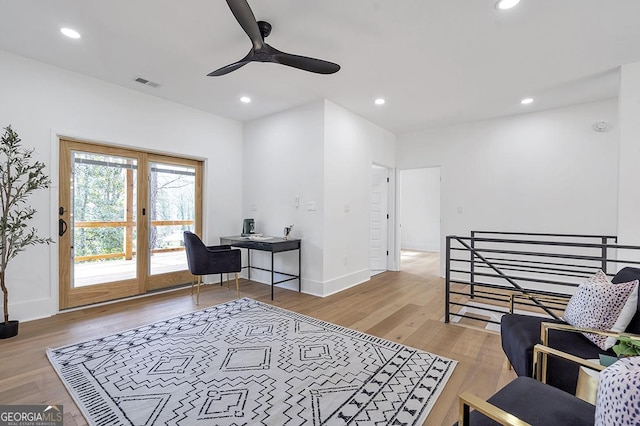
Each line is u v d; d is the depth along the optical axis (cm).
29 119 293
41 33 248
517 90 356
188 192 438
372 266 575
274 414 160
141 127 374
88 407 164
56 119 310
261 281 466
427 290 422
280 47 266
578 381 131
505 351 196
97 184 351
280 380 192
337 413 161
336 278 414
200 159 443
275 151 448
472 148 484
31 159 294
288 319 303
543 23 228
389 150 542
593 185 395
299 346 241
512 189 450
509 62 289
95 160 348
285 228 422
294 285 422
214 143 455
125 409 162
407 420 156
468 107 415
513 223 448
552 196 421
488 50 268
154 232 402
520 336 173
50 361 215
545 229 425
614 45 257
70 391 179
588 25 229
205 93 375
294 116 424
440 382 190
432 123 492
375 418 157
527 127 439
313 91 365
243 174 495
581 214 403
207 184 448
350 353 229
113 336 258
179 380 191
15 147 267
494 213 463
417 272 552
